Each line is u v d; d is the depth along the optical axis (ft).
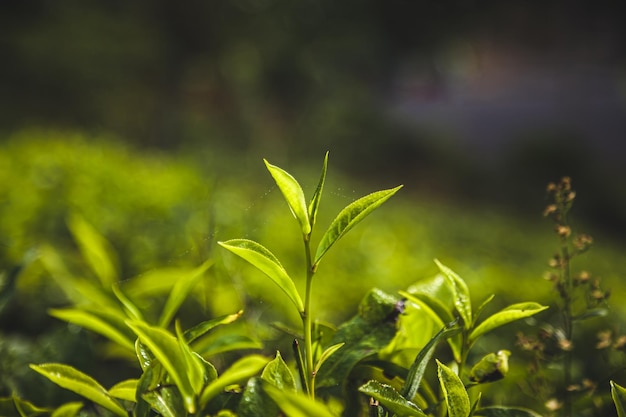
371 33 71.72
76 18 61.77
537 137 63.52
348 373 4.51
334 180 37.78
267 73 68.44
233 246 3.90
